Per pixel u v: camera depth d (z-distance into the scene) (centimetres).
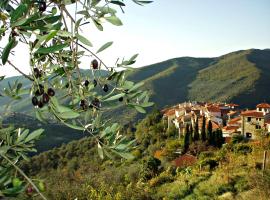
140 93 252
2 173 185
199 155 5012
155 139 7638
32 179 200
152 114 8700
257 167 2889
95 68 237
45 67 235
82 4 220
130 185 2844
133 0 235
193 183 2912
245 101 13438
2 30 176
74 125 220
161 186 3278
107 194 2489
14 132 233
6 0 196
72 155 6681
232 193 2366
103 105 244
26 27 181
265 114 6488
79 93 243
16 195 177
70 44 225
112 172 3650
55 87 257
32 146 225
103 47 229
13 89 235
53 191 2273
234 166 3011
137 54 249
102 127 240
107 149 235
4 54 171
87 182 2841
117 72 246
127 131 8969
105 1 225
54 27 189
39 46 179
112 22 220
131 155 234
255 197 2066
